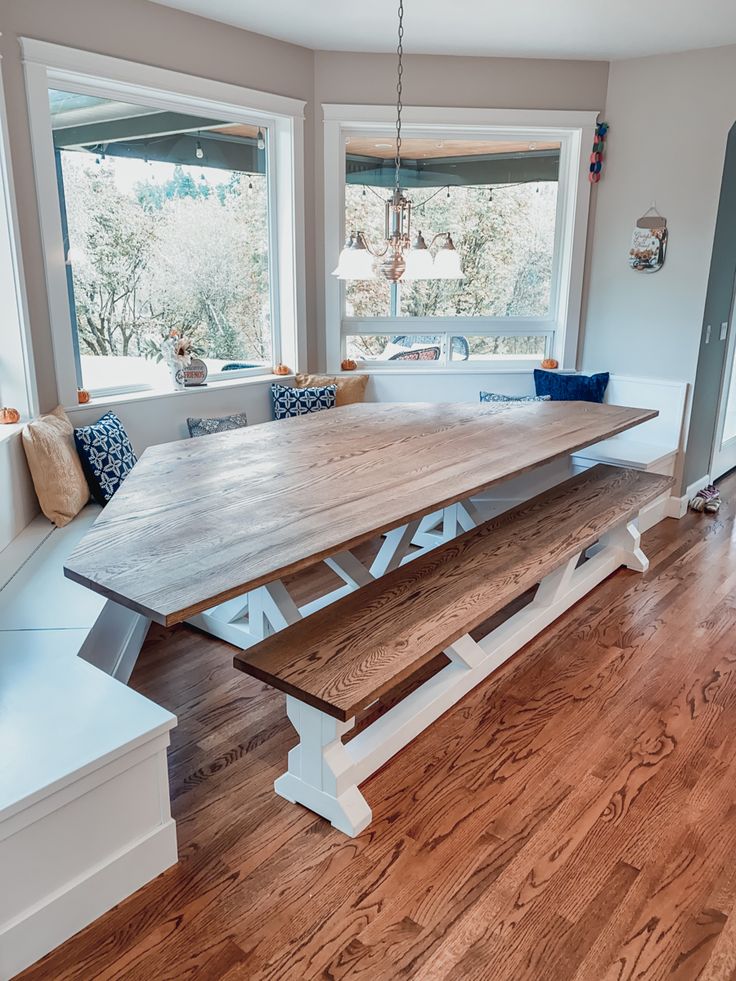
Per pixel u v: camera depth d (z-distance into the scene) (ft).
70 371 10.69
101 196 11.20
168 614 4.75
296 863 5.85
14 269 9.61
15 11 9.27
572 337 14.80
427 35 12.08
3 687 5.85
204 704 7.93
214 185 12.73
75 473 9.84
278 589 7.90
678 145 12.96
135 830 5.49
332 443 9.14
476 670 8.04
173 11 10.96
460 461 8.30
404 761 7.08
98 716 5.50
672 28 11.50
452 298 14.87
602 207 14.06
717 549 12.47
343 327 14.66
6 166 9.33
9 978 4.88
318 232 14.01
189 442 9.16
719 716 7.80
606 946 5.11
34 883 4.92
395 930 5.25
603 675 8.58
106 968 4.97
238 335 13.74
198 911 5.41
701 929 5.25
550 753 7.20
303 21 11.51
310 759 6.25
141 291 12.06
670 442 13.98
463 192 14.35
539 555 8.29
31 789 4.72
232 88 11.96
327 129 13.43
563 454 8.87
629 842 6.06
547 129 13.75
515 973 4.92
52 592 7.59
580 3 10.46
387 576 7.70
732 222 13.46
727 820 6.31
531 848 6.00
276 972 4.94
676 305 13.55
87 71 10.13
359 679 5.80
